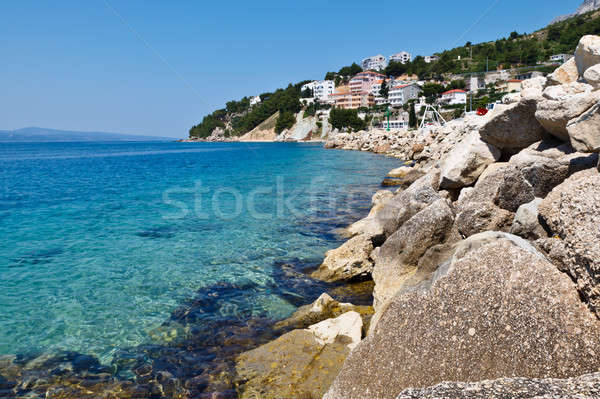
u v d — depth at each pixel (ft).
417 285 17.83
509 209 25.61
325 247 43.73
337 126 493.36
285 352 21.61
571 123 22.93
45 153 338.54
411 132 250.37
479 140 41.29
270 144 537.24
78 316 28.14
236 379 20.08
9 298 31.07
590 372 9.98
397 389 12.92
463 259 13.51
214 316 27.96
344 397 14.28
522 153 31.17
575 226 13.03
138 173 137.28
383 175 115.65
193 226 54.24
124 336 25.38
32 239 47.98
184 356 22.93
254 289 32.71
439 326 12.78
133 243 46.09
